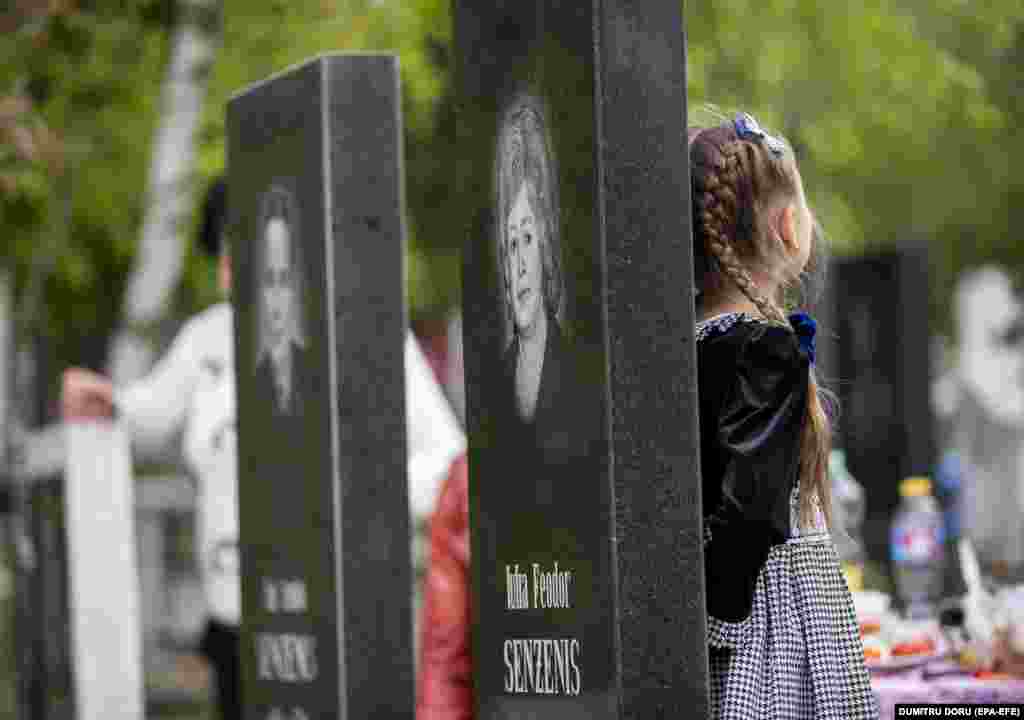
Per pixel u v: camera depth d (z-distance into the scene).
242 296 8.01
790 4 17.69
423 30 17.14
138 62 19.45
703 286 6.20
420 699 9.30
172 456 12.64
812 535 6.00
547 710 5.78
